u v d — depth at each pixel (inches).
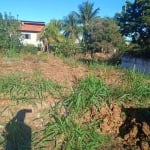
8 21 1219.9
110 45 1508.4
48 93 279.9
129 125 242.1
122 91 291.1
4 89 277.9
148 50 861.2
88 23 1711.4
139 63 884.6
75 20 1780.3
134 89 296.5
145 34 847.1
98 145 225.0
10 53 363.9
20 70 318.3
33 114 258.7
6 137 232.2
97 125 245.9
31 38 2096.5
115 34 1508.4
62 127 234.4
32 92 279.1
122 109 263.7
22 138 232.7
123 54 987.3
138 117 254.1
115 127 244.8
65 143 223.6
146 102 285.3
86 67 349.1
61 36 1492.4
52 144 226.4
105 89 277.6
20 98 270.1
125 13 879.1
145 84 312.2
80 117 251.9
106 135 238.5
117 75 329.4
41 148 222.7
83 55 1157.1
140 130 233.0
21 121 251.0
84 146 221.8
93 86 275.4
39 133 238.5
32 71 318.0
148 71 831.1
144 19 811.4
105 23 1533.0
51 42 1456.7
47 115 256.8
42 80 295.6
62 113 257.8
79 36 1752.0
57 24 1626.5
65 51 976.9
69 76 315.3
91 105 259.1
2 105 263.3
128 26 867.4
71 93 275.1
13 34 1203.2
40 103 267.9
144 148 218.7
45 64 344.2
